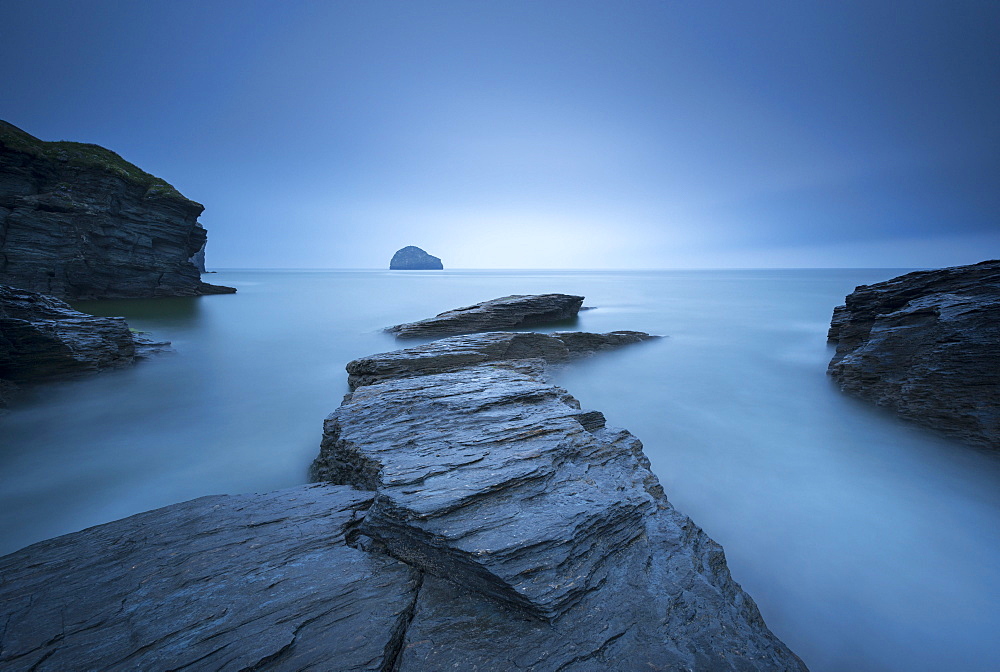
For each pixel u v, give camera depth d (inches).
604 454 350.6
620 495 287.6
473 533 233.9
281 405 679.7
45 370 677.9
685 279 6186.0
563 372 846.5
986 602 302.4
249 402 691.4
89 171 1894.7
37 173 1786.4
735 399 695.7
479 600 216.2
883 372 609.9
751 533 370.9
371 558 245.9
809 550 350.6
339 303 2281.0
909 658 269.7
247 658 181.0
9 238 1679.4
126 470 474.3
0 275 1659.7
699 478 457.1
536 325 1547.7
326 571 233.5
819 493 425.4
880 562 339.0
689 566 245.6
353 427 384.5
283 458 506.3
